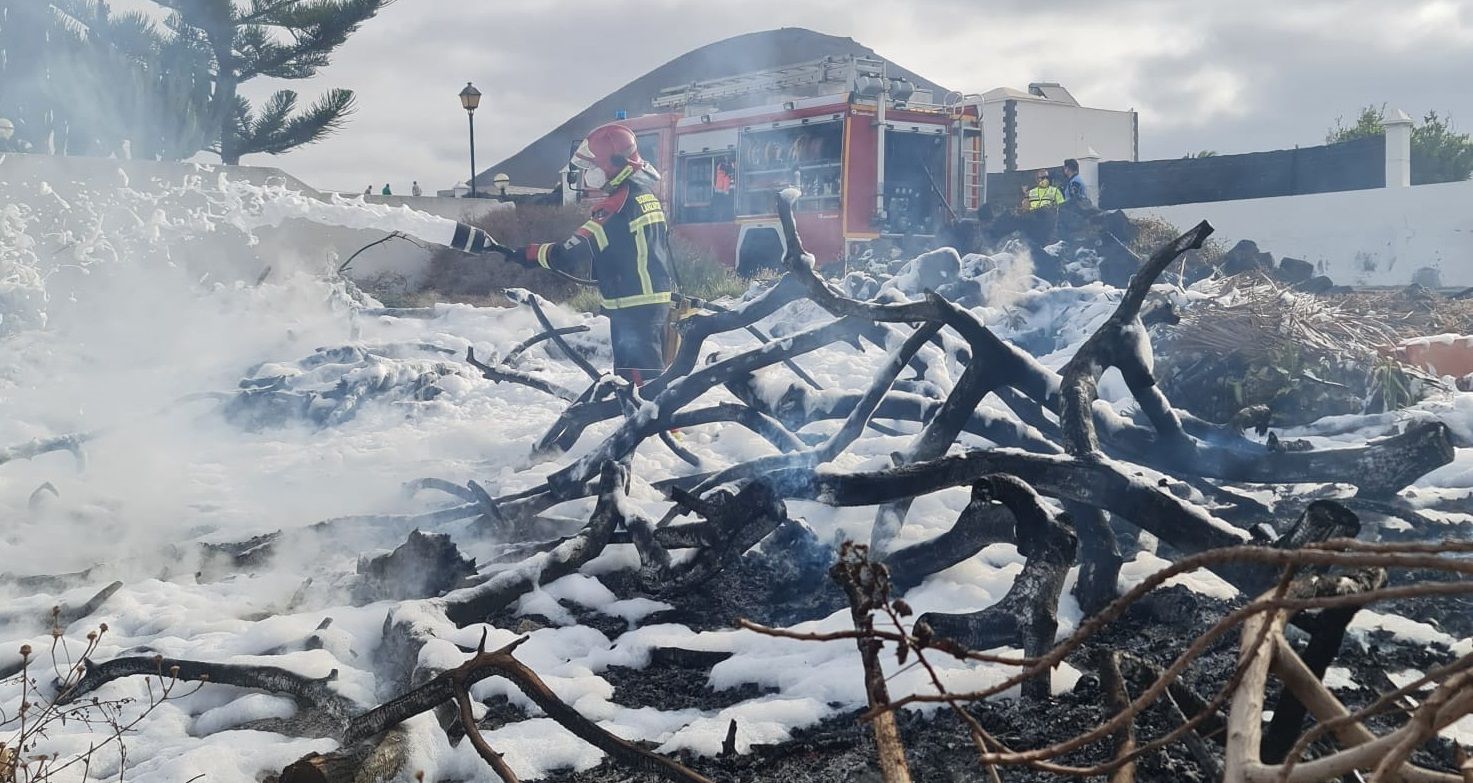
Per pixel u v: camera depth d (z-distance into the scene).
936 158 21.31
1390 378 7.80
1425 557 1.46
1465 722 3.12
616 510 5.10
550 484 6.02
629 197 8.20
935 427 5.06
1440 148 38.66
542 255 8.10
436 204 26.55
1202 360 8.54
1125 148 32.16
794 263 5.42
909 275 12.22
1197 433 5.55
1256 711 1.77
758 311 6.94
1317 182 28.00
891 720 2.18
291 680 3.74
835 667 3.82
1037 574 3.59
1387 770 1.44
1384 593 1.50
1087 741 1.69
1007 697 3.47
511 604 4.80
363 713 3.46
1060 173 27.59
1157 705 2.90
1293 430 7.58
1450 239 23.80
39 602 4.88
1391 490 5.05
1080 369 4.71
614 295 8.25
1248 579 3.85
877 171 20.41
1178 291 9.77
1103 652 2.87
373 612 4.57
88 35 30.91
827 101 20.50
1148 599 4.20
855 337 6.40
